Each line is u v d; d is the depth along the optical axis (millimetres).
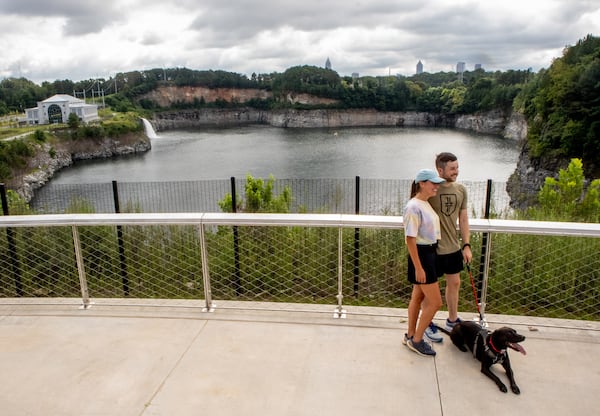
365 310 4164
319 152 76438
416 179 3318
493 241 5531
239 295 5984
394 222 3877
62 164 73312
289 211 8805
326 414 2842
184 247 6348
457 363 3361
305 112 167875
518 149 76625
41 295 6316
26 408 2967
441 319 4070
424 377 3201
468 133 119625
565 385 3088
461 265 3711
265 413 2863
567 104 49500
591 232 3633
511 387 3039
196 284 6340
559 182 8250
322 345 3619
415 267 3254
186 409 2918
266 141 101562
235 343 3676
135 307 4336
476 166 57688
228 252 6195
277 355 3494
